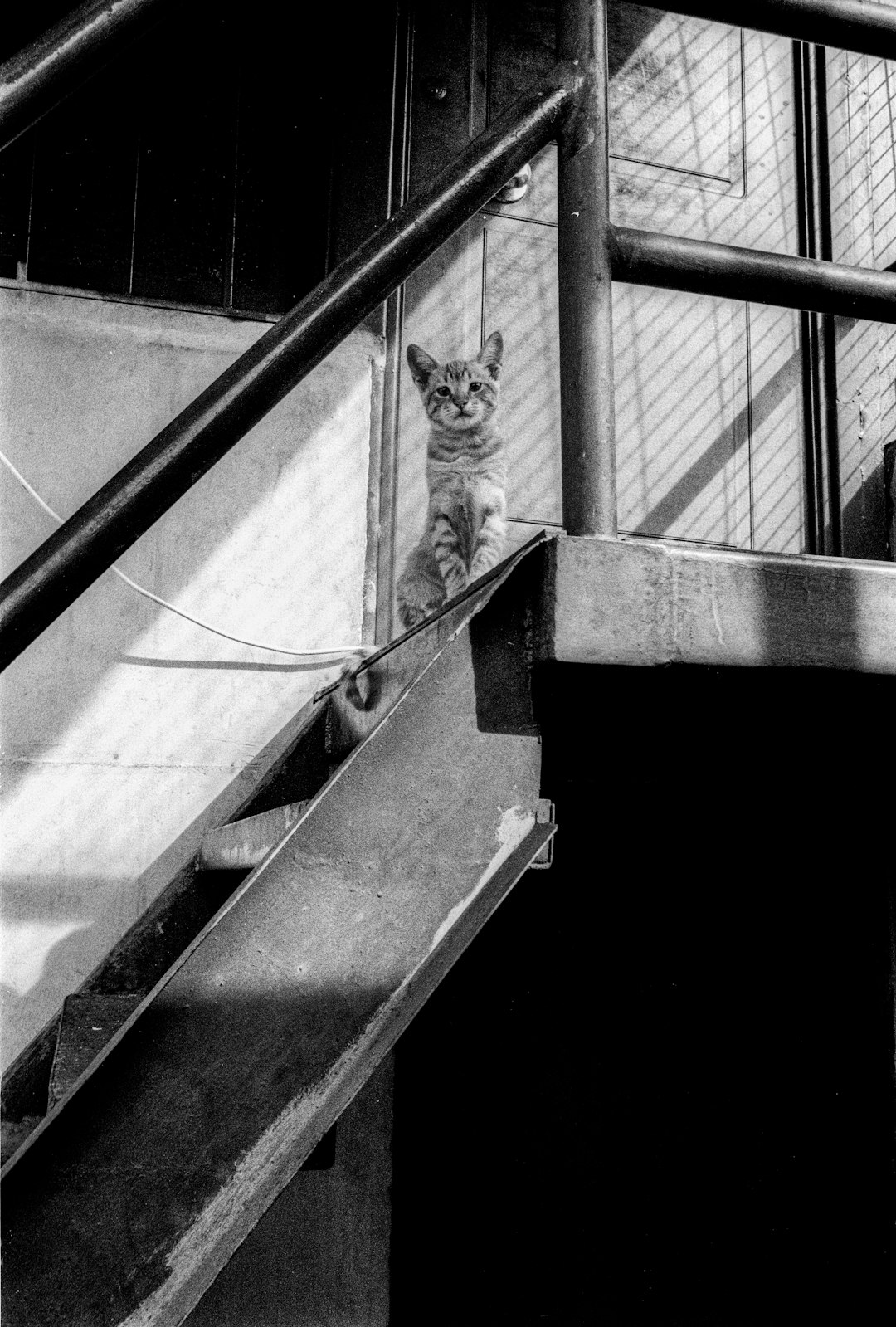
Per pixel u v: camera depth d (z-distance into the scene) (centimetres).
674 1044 242
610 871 245
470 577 264
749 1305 234
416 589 260
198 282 244
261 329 245
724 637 96
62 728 222
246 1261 207
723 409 291
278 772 179
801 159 305
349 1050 85
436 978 87
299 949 85
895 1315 237
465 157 102
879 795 232
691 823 251
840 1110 244
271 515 243
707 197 294
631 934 244
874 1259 240
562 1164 231
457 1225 222
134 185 242
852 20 110
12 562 223
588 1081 236
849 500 295
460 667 94
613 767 194
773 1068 246
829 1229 240
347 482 250
